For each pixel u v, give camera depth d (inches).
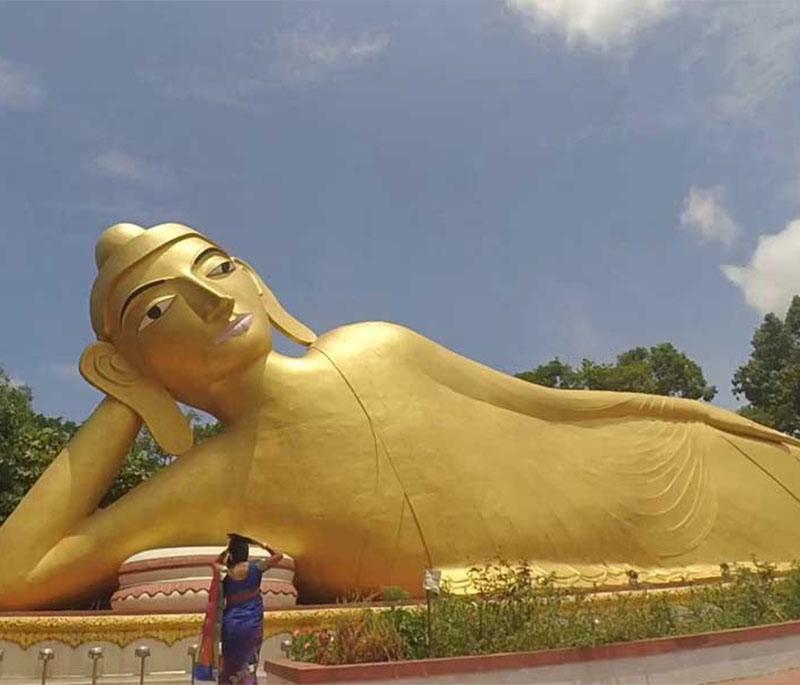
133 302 577.0
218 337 577.0
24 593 541.6
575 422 668.1
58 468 567.5
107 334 599.5
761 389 1489.9
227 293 590.6
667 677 359.6
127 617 494.3
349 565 578.9
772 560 663.8
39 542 548.1
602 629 368.5
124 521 557.6
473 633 347.6
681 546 651.5
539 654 332.5
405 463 590.2
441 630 345.1
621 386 1374.3
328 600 597.9
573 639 348.8
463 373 642.8
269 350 605.9
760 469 699.4
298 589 594.6
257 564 317.7
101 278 593.3
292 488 573.9
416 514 581.9
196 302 572.1
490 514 597.9
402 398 608.1
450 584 551.8
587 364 1450.5
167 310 571.8
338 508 573.6
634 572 611.5
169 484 569.3
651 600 481.1
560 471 634.8
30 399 1055.6
